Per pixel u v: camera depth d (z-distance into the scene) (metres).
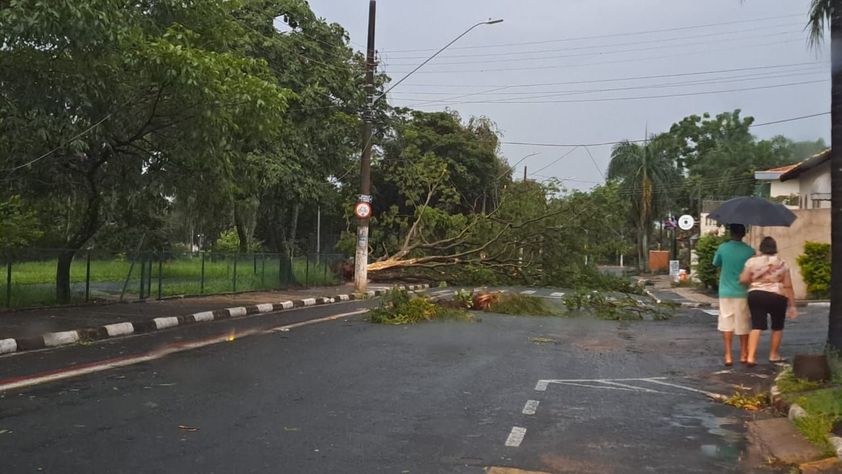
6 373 8.69
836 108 8.59
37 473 5.07
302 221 50.94
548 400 7.93
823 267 21.03
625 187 50.00
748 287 10.46
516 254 26.84
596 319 17.75
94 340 11.90
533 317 17.83
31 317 13.55
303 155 25.44
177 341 11.94
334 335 13.36
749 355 10.33
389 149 36.81
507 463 5.61
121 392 7.78
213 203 18.56
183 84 13.14
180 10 14.94
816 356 8.17
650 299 25.25
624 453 5.96
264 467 5.36
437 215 29.02
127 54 12.81
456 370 9.72
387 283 30.27
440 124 41.84
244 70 17.17
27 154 14.69
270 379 8.75
